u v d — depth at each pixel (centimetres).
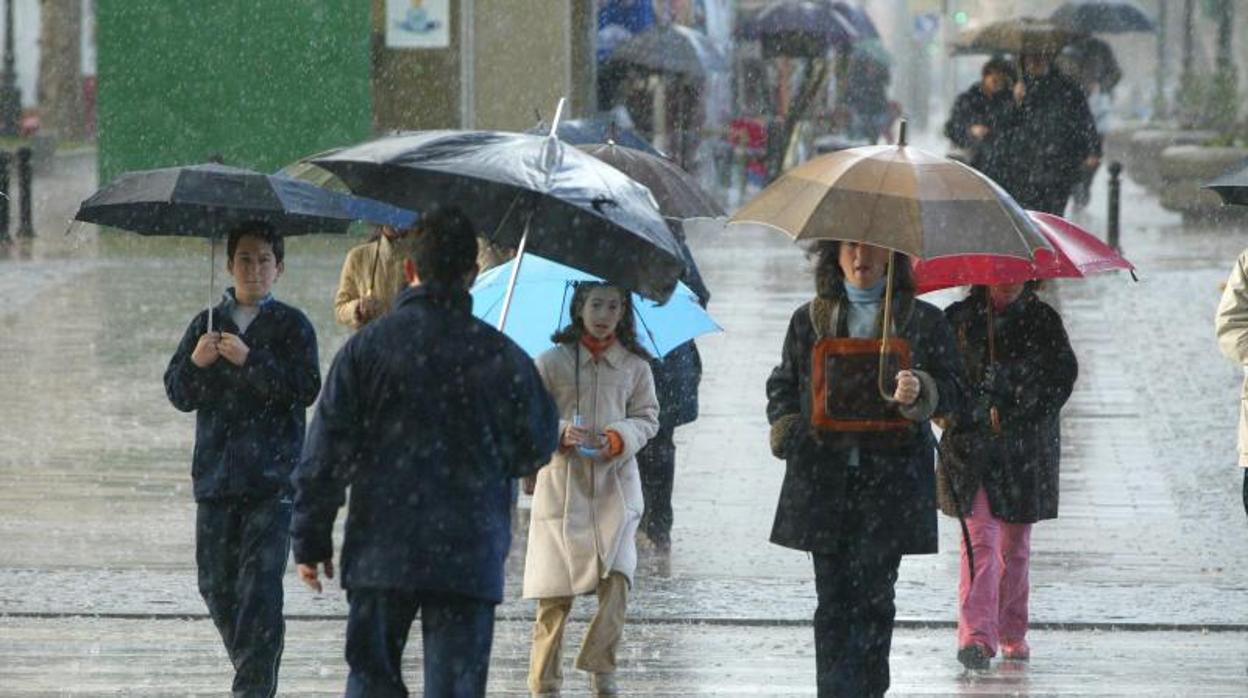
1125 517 3784
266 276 2494
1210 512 3825
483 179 2075
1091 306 6588
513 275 2178
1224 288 2728
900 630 3045
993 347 2736
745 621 3070
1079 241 2700
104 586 3200
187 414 4691
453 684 1992
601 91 10438
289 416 2484
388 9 8769
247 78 9006
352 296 3272
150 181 2472
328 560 2028
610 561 2545
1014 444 2739
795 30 11331
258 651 2438
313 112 9000
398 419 1992
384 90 9031
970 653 2752
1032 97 7450
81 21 16075
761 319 6222
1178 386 5162
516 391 2017
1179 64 18762
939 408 2284
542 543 2572
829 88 12975
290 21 8969
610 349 2641
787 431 2333
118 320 6166
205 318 2494
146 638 2919
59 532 3569
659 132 10856
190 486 3962
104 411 4719
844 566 2323
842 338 2305
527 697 2622
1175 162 10081
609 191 2119
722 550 3534
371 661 2022
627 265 2158
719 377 5253
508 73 8925
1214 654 2895
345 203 2548
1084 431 4603
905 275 2325
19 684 2655
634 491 2622
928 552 2311
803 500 2312
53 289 6919
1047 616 3081
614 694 2591
